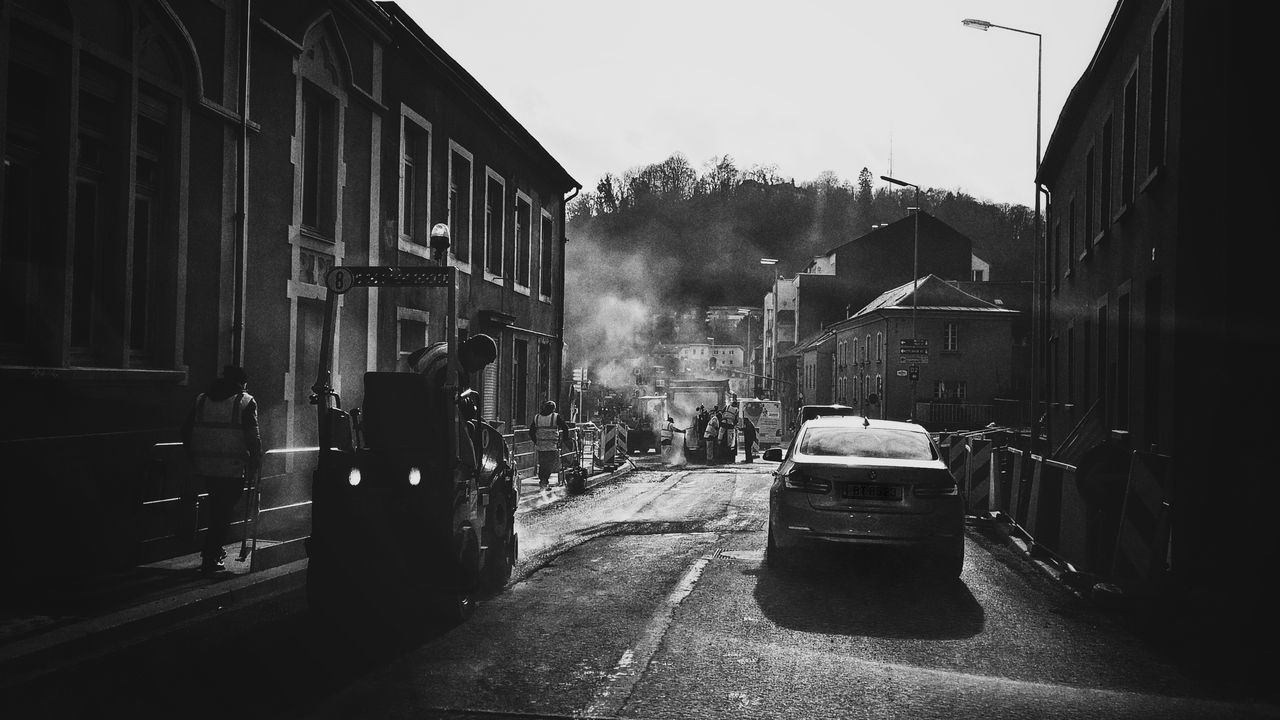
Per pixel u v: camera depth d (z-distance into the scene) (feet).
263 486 40.52
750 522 47.73
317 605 24.61
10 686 18.49
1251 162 33.27
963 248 255.91
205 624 24.38
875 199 361.51
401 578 24.27
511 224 82.38
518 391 87.15
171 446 33.68
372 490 24.30
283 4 42.75
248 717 16.55
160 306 34.65
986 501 54.08
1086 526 32.45
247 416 29.86
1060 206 84.58
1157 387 44.27
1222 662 21.65
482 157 73.72
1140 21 48.60
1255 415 32.68
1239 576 30.89
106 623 22.63
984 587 30.86
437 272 25.81
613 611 25.99
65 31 28.96
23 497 27.04
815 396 252.83
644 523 47.19
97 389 30.53
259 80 40.81
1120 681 19.90
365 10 49.96
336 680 19.01
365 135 51.85
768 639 23.02
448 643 22.29
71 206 29.25
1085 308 68.13
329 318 25.96
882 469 31.55
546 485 67.46
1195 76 34.04
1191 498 32.32
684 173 360.69
